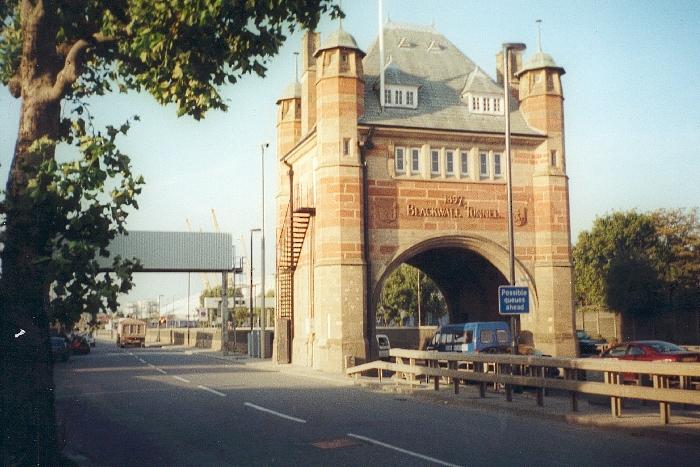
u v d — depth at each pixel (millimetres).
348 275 30109
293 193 38125
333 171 30594
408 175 31750
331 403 18422
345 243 30250
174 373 31781
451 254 37062
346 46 31016
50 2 9508
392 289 74125
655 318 48344
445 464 9906
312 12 9484
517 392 20062
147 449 11773
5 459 8305
